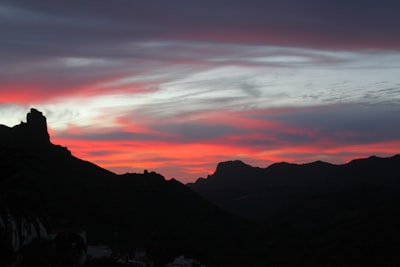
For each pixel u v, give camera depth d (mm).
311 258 96562
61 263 43594
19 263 36625
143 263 65938
